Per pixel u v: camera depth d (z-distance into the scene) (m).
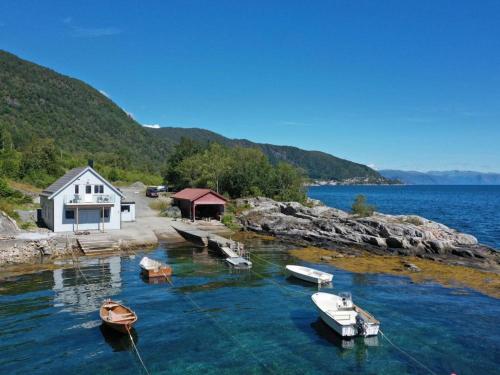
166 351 19.86
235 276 33.47
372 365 18.77
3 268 34.56
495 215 89.31
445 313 25.11
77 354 19.38
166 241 48.06
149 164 175.50
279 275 33.91
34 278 31.70
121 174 115.50
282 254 42.47
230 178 77.25
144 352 19.70
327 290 29.78
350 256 41.47
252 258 40.53
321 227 52.41
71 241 41.53
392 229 46.66
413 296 28.34
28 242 38.25
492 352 20.03
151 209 67.56
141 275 33.19
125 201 55.31
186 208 64.06
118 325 21.08
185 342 20.88
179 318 24.08
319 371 18.20
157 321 23.53
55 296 27.47
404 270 35.53
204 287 30.33
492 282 31.80
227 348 20.28
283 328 22.80
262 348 20.33
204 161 86.31
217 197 61.03
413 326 23.09
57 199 45.34
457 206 119.31
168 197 80.06
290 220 56.12
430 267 36.69
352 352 19.98
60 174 87.06
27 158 84.25
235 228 58.12
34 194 64.19
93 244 41.19
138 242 44.06
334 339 21.41
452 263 38.16
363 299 27.69
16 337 21.02
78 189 46.53
